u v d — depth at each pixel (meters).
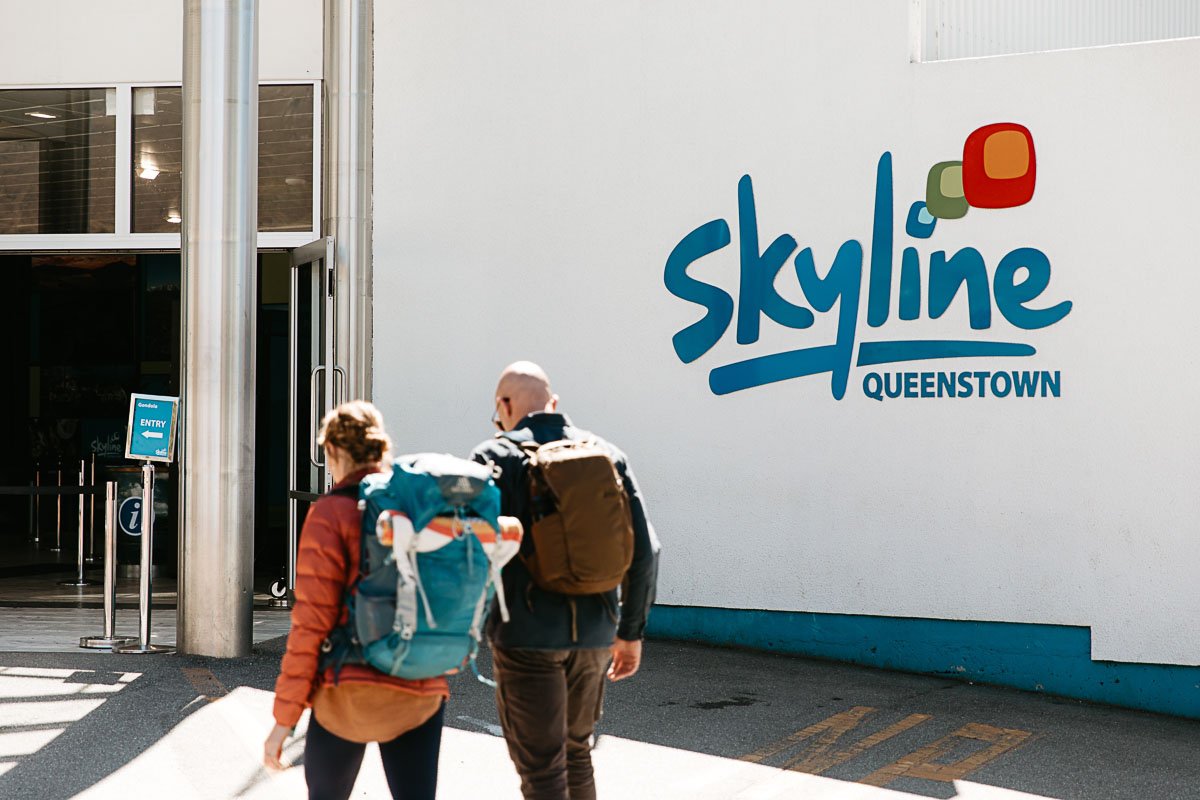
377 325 8.98
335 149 9.59
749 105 8.09
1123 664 7.23
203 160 7.43
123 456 13.40
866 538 7.79
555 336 8.55
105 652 7.54
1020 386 7.45
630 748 5.94
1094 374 7.31
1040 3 9.24
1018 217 7.46
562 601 4.00
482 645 8.12
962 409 7.58
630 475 4.19
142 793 4.96
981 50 8.55
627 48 8.38
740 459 8.10
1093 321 7.31
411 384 8.90
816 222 7.92
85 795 4.91
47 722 5.90
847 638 7.85
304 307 10.13
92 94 10.30
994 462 7.51
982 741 6.32
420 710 3.53
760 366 8.05
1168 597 7.15
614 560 3.94
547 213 8.58
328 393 9.38
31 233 10.36
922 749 6.13
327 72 9.70
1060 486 7.37
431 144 8.87
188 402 7.48
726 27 8.13
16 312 13.66
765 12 8.04
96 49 10.27
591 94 8.47
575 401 8.48
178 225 10.24
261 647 7.82
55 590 10.83
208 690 6.60
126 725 5.89
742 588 8.09
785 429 7.99
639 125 8.34
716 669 7.57
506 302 8.67
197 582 7.44
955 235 7.60
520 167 8.65
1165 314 7.18
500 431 4.40
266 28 10.11
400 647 3.40
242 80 7.48
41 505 13.73
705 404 8.19
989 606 7.51
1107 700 7.26
